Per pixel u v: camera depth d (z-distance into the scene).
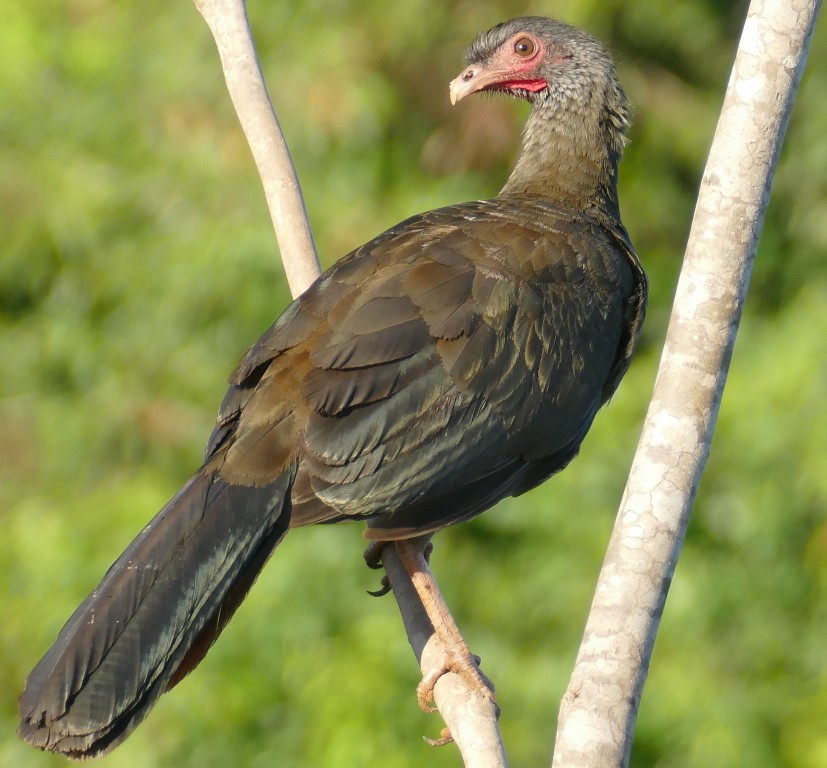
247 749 14.01
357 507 6.08
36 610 14.25
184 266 14.22
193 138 14.87
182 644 5.49
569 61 7.96
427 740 6.63
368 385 6.18
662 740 13.87
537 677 13.64
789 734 13.93
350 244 14.14
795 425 13.48
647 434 4.93
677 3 15.44
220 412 6.27
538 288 6.68
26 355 16.12
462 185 15.00
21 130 15.81
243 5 7.18
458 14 15.30
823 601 14.15
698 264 5.00
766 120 5.00
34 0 16.67
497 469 6.54
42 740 5.21
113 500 14.56
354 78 14.46
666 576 4.77
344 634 13.76
